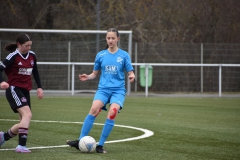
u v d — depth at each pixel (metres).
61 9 70.56
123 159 17.58
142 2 71.38
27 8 68.62
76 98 51.16
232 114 36.28
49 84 58.94
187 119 32.50
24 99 19.03
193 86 62.84
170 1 72.12
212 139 23.34
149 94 59.59
